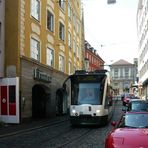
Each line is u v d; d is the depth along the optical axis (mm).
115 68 144625
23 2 30094
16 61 28781
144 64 82125
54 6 39969
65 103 42875
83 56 63250
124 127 11484
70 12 49625
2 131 22141
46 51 36562
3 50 29047
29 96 30750
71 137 19094
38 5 34375
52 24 39406
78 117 25656
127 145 9703
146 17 74438
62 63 44094
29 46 31312
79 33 58406
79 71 27141
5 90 28500
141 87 91375
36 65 32719
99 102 25734
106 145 10359
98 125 26828
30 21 31734
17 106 28141
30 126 25844
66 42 46125
